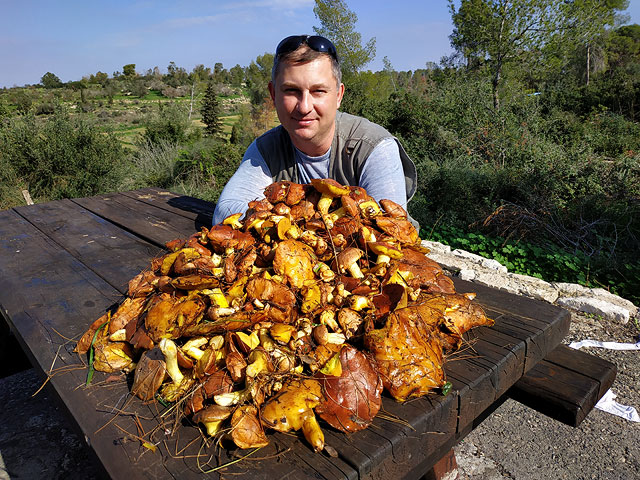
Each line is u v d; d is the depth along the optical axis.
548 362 1.82
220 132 36.41
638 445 2.59
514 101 12.24
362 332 1.33
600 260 5.29
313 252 1.59
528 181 7.37
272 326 1.28
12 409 2.87
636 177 7.40
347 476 1.00
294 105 2.10
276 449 1.08
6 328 3.04
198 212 3.54
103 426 1.20
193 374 1.26
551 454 2.53
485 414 1.81
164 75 120.75
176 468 1.04
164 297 1.50
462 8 15.60
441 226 6.80
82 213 3.68
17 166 8.68
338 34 25.73
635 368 3.29
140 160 11.26
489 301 1.91
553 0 14.63
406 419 1.17
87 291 2.15
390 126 12.37
